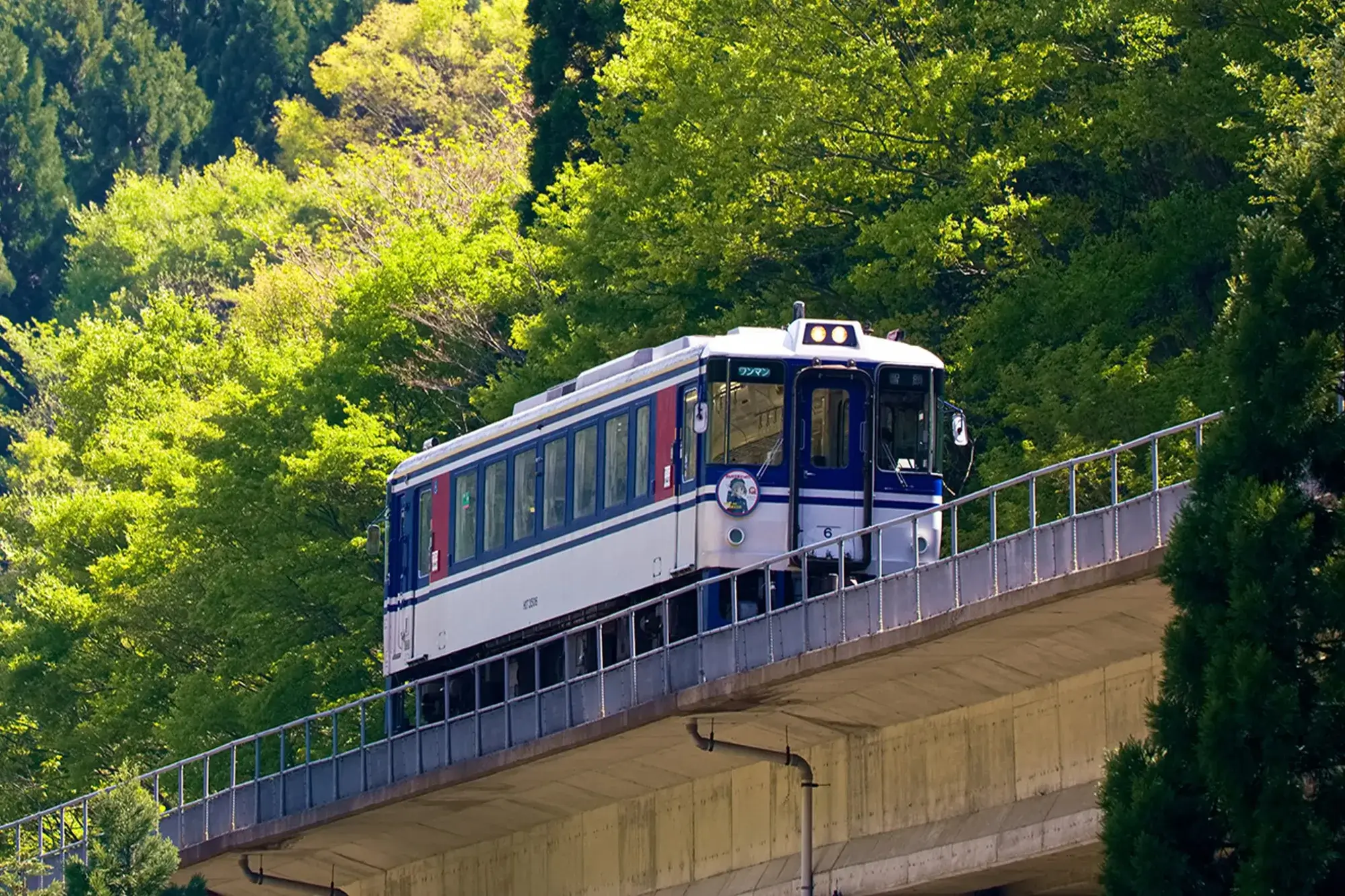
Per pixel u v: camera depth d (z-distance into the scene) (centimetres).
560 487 11562
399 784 11781
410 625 12875
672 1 16075
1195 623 7625
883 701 9894
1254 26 12875
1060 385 12512
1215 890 7475
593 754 10862
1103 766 8494
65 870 11581
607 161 16775
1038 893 9925
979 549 8869
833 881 10294
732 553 10438
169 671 18688
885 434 10569
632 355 11294
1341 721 7344
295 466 17275
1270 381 7688
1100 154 13712
